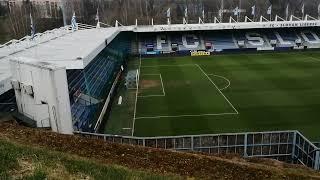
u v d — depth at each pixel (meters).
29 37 42.72
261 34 65.50
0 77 22.03
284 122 27.67
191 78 43.38
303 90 36.28
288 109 30.61
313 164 18.27
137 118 29.84
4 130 16.53
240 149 20.23
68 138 16.17
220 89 37.72
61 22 89.94
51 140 15.72
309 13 93.00
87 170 11.77
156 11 93.19
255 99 33.66
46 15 96.50
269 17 90.50
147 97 35.84
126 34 63.66
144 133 26.58
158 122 28.67
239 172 14.32
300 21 62.28
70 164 12.06
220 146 20.09
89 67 35.56
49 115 19.92
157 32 65.25
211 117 29.25
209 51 61.22
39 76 19.58
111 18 90.00
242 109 30.97
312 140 24.27
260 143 20.22
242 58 55.81
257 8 93.44
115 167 12.79
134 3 93.31
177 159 14.99
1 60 27.59
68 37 42.81
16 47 34.25
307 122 27.61
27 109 21.31
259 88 37.53
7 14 93.12
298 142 19.95
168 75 45.69
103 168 12.27
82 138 16.41
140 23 88.75
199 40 64.12
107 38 40.34
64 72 19.42
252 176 14.06
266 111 30.23
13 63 21.28
